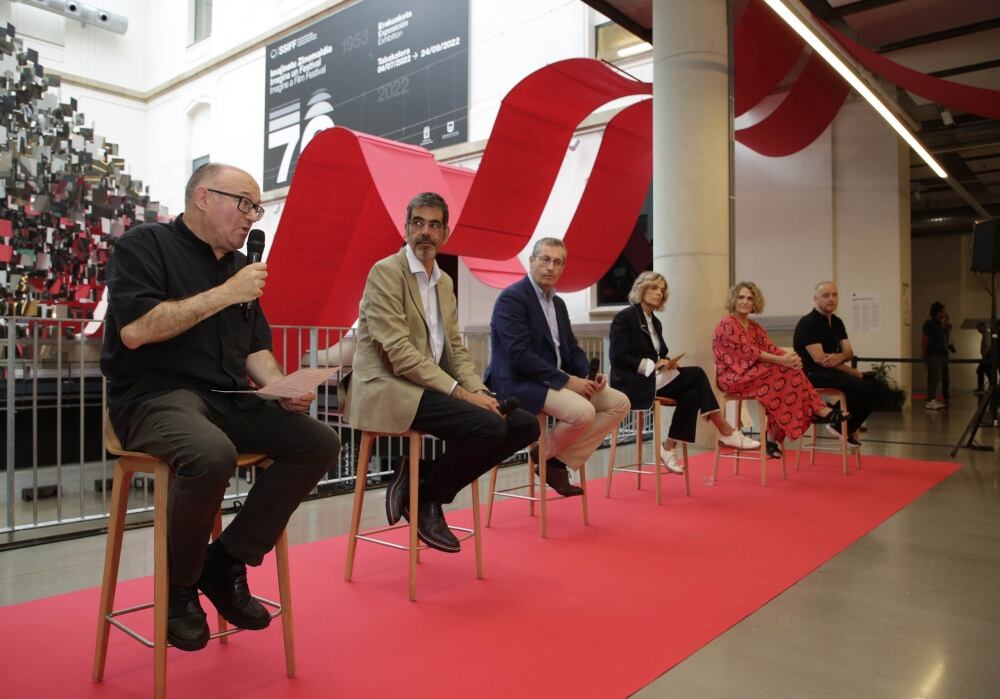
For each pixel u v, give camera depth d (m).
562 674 1.86
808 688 1.81
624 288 10.59
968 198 7.10
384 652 2.00
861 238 6.89
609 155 7.72
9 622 2.23
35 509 3.46
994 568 2.84
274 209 15.78
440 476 2.66
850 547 3.13
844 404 5.10
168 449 1.66
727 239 5.89
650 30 6.88
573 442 3.39
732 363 4.67
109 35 19.28
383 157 6.57
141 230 1.88
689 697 1.75
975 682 1.85
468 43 12.09
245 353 2.02
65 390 6.25
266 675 1.85
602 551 3.04
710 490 4.39
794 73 6.61
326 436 1.86
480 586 2.58
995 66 6.55
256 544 1.82
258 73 16.28
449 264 12.98
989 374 6.64
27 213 6.58
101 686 1.78
